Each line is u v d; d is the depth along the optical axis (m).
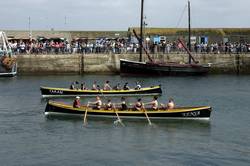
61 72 88.44
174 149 39.81
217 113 53.56
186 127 46.69
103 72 89.88
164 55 91.38
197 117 48.88
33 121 49.09
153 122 48.25
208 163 36.59
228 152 39.12
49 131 45.16
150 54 91.12
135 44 93.50
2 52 84.25
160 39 105.00
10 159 37.19
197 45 95.62
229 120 50.00
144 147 40.25
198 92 68.62
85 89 66.50
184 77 86.19
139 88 66.06
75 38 103.69
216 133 44.72
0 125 47.41
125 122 48.34
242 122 49.16
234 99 62.78
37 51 88.62
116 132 44.81
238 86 75.31
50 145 40.75
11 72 84.75
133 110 49.31
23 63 87.06
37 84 75.44
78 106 50.56
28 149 39.62
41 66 87.69
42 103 59.47
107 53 89.88
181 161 36.94
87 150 39.41
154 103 49.47
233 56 92.56
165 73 86.19
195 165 36.12
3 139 42.41
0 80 80.31
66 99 63.59
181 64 86.38
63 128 46.19
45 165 35.97
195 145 40.94
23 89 70.38
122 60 85.88
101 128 46.16
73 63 88.62
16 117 51.00
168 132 44.88
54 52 89.25
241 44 97.94
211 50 94.56
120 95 65.88
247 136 43.75
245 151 39.41
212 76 88.94
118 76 87.00
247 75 91.31
